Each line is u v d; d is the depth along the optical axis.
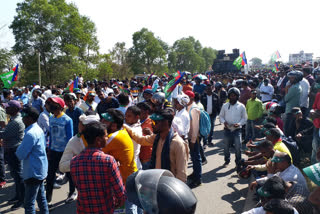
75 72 40.31
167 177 1.23
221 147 7.66
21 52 39.09
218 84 9.71
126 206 3.15
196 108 5.02
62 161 3.42
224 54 35.72
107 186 2.46
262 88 9.79
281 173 3.32
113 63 58.72
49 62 40.28
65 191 5.15
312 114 4.80
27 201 3.57
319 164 2.02
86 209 2.45
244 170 4.17
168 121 3.01
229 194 4.72
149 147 3.96
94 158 2.40
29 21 37.66
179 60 107.38
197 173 5.09
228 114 5.78
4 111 5.64
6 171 6.54
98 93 6.73
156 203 1.13
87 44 47.53
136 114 3.68
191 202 1.14
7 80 14.13
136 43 84.19
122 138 3.01
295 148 4.68
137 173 1.31
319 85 6.63
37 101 9.05
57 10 41.06
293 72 6.31
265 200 2.59
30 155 3.52
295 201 3.02
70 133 4.50
